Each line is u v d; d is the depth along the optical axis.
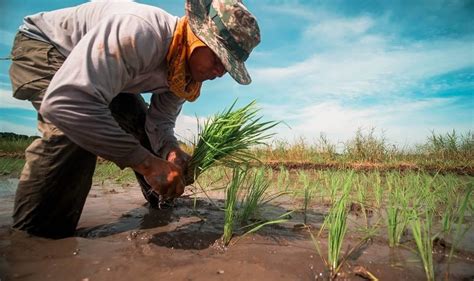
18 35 2.24
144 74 2.09
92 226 2.43
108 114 1.79
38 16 2.20
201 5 2.02
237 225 2.46
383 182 5.03
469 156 7.71
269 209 3.09
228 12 2.02
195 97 2.39
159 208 3.04
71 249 1.89
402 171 7.14
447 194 3.26
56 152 1.93
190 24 1.95
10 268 1.61
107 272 1.57
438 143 8.18
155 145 2.65
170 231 2.28
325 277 1.57
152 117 2.67
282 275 1.55
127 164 1.89
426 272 1.60
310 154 9.23
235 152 2.46
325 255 1.83
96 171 6.48
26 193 2.01
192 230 2.31
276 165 8.05
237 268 1.61
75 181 2.04
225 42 2.04
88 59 1.72
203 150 2.41
